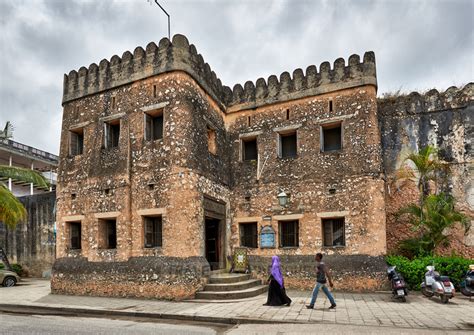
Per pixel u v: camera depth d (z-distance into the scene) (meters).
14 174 19.62
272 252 16.00
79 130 16.91
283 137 17.25
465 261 13.75
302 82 16.61
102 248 15.08
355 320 9.39
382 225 14.59
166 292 13.04
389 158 17.06
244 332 8.48
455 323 9.01
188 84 14.77
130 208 14.62
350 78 15.68
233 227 16.98
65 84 17.42
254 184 16.92
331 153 15.64
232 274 15.42
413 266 13.91
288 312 10.45
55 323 9.79
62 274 15.40
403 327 8.66
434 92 16.92
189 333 8.51
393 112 17.36
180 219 13.62
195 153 14.58
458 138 16.27
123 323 9.86
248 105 17.59
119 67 15.91
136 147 14.95
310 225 15.52
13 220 18.98
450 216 14.59
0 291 16.62
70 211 16.06
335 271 14.59
